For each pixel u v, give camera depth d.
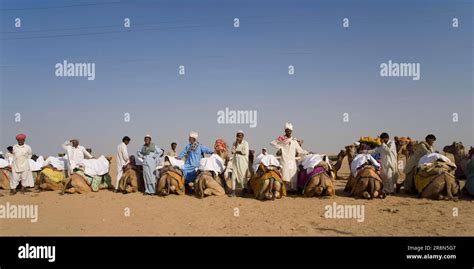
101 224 11.48
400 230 10.65
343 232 10.52
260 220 11.80
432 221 11.51
